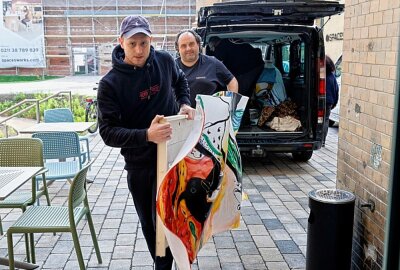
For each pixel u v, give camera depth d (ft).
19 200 12.45
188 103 10.46
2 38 96.43
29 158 12.98
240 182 9.50
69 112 21.45
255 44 23.06
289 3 17.62
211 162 8.45
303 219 14.99
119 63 8.88
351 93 10.69
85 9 96.99
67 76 98.63
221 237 13.52
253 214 15.43
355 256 10.52
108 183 19.33
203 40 19.61
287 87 23.02
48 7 96.78
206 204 8.41
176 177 7.49
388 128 8.84
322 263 9.82
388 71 8.80
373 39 9.45
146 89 9.20
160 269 9.74
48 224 10.50
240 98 9.34
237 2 18.86
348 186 10.94
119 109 9.09
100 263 11.89
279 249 12.72
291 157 24.06
